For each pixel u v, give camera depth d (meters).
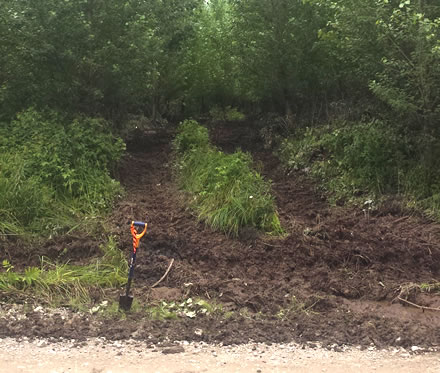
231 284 7.06
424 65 8.81
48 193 9.01
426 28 8.15
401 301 6.84
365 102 11.94
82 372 4.62
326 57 12.55
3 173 9.06
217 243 8.26
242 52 13.66
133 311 6.18
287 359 5.03
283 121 13.62
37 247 7.91
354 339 5.61
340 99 13.07
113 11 11.58
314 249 8.03
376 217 9.22
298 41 12.74
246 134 14.34
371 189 9.87
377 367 4.90
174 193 10.27
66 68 11.27
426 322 6.21
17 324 5.70
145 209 9.46
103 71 11.45
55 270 7.25
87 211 9.03
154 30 12.63
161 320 5.96
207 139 12.55
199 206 9.36
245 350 5.23
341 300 6.81
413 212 9.13
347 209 9.66
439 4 9.52
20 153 9.73
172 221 9.02
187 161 11.30
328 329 5.88
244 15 13.28
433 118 9.28
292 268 7.72
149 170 11.70
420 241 8.10
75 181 9.34
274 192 10.48
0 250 7.80
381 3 9.20
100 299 6.56
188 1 15.41
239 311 6.40
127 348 5.18
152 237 8.28
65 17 10.83
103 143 10.65
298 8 12.74
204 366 4.80
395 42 9.23
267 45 12.93
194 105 18.69
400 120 10.27
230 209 8.74
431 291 7.05
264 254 7.98
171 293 6.82
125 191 10.31
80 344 5.23
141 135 13.64
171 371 4.68
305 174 11.38
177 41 15.31
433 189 9.39
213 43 16.75
